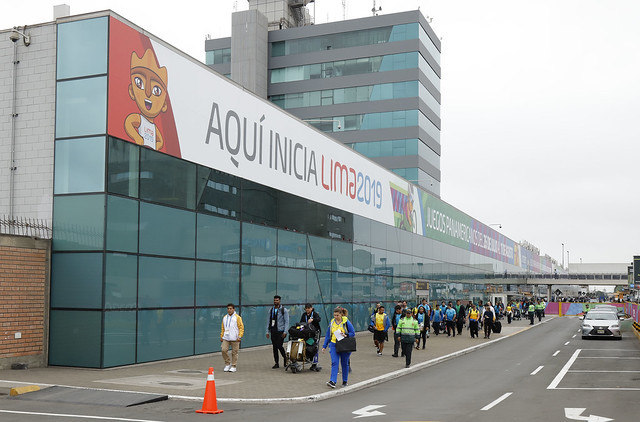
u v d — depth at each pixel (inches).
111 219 714.2
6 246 671.1
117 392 534.0
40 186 739.4
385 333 958.4
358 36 2965.1
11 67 764.6
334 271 1322.6
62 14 832.3
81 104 729.6
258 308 1026.1
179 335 827.4
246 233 996.6
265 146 1064.8
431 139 3034.0
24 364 679.7
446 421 446.3
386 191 1659.7
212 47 3228.3
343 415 469.7
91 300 701.9
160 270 795.4
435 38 3159.5
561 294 6761.8
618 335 1342.3
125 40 751.7
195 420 438.3
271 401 524.1
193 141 869.8
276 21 3171.8
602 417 462.0
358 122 2915.8
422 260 1942.7
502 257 3361.2
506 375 744.3
